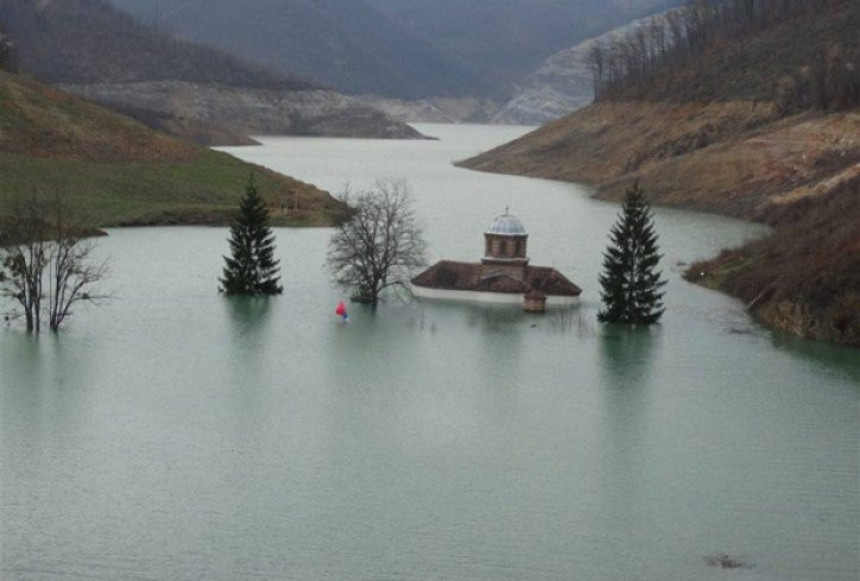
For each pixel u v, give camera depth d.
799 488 71.88
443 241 164.00
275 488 70.56
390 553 62.34
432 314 115.44
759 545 64.12
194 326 109.19
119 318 111.56
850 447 79.12
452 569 60.78
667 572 60.94
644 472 74.19
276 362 97.38
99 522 65.25
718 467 75.19
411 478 72.50
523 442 79.31
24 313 111.88
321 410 85.12
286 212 188.12
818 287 110.50
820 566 61.91
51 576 59.00
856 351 103.50
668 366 98.12
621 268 113.00
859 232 120.12
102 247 153.25
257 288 123.81
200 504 67.94
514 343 104.88
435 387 91.19
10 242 128.75
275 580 59.16
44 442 77.12
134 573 59.53
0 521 64.94
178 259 145.12
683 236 173.12
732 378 94.81
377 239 140.62
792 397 89.88
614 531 65.50
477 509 68.19
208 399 87.06
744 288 124.38
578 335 107.88
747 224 188.62
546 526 66.00
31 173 186.50
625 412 85.94
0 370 93.00
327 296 123.38
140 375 92.75
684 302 123.06
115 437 78.50
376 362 98.00
